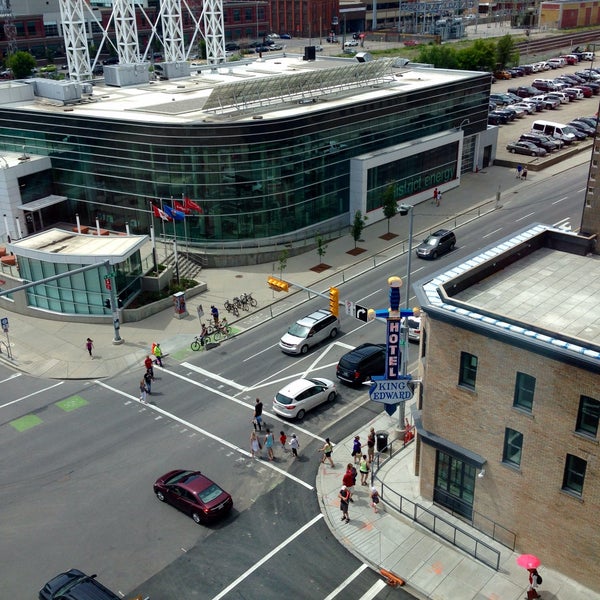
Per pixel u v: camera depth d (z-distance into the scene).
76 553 32.19
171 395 44.91
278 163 63.44
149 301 56.84
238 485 36.34
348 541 32.25
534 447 28.69
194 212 63.81
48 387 46.50
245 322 54.19
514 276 34.75
